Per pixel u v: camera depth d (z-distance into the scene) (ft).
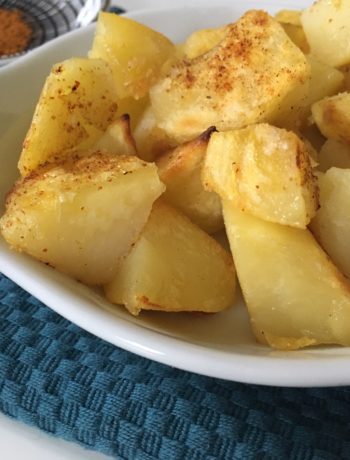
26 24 1.02
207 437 0.48
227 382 0.52
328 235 0.54
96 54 0.65
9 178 0.60
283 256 0.51
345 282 0.50
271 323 0.51
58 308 0.46
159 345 0.43
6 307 0.57
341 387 0.52
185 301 0.51
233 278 0.54
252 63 0.58
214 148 0.53
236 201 0.52
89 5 1.01
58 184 0.50
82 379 0.51
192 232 0.55
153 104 0.60
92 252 0.51
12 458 0.48
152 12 0.77
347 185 0.53
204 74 0.59
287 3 0.78
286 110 0.58
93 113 0.59
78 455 0.49
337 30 0.64
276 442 0.48
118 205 0.50
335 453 0.48
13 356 0.53
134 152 0.57
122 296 0.51
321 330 0.50
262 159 0.51
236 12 0.78
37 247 0.49
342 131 0.59
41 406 0.50
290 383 0.43
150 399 0.50
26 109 0.65
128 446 0.48
